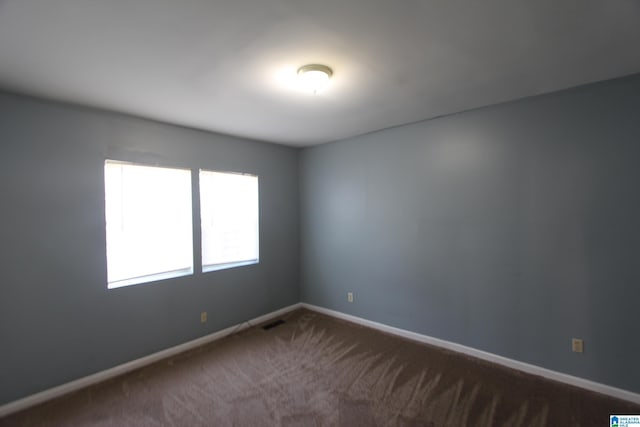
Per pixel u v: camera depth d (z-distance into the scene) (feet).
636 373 6.82
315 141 12.62
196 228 10.36
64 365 7.64
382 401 7.12
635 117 6.77
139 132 9.05
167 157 9.67
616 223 7.03
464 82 7.02
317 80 6.34
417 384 7.77
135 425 6.45
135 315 8.88
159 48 5.33
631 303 6.88
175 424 6.46
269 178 12.78
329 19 4.60
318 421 6.49
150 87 6.95
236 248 11.80
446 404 6.97
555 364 7.82
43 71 6.08
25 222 7.16
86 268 8.02
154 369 8.73
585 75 6.76
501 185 8.57
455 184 9.41
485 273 8.91
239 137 11.70
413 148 10.27
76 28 4.69
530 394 7.27
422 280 10.19
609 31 5.03
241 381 8.03
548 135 7.82
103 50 5.35
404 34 5.05
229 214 11.58
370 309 11.63
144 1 4.09
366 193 11.60
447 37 5.16
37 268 7.32
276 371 8.51
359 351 9.65
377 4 4.26
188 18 4.50
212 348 10.05
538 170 8.00
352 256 12.12
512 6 4.35
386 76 6.62
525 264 8.25
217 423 6.47
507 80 6.96
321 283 13.29
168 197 9.84
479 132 8.90
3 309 6.89
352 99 7.94
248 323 11.87
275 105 8.25
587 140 7.33
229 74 6.38
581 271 7.46
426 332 10.14
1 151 6.88
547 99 7.82
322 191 13.11
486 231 8.86
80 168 7.95
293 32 4.93
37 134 7.32
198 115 8.96
